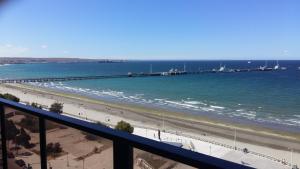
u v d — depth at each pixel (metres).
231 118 46.28
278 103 62.28
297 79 121.81
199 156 1.27
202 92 82.12
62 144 2.16
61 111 47.56
